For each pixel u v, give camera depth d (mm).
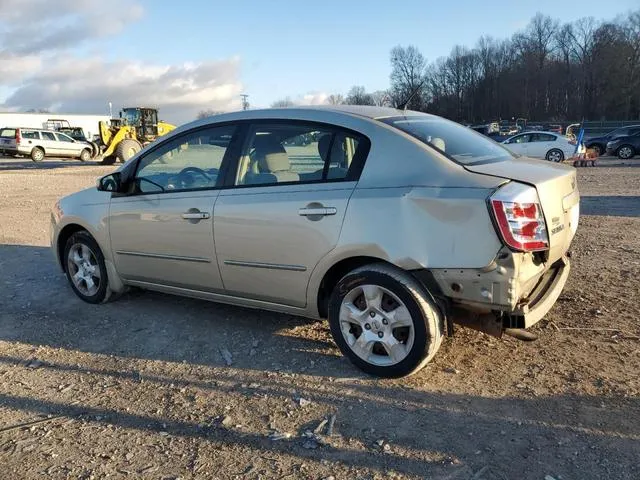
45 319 5027
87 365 4090
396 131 3684
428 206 3365
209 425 3234
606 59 86750
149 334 4609
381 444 2988
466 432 3078
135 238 4773
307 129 3953
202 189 4352
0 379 3895
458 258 3295
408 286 3447
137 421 3305
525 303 3389
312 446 2994
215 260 4289
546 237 3318
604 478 2676
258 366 3961
